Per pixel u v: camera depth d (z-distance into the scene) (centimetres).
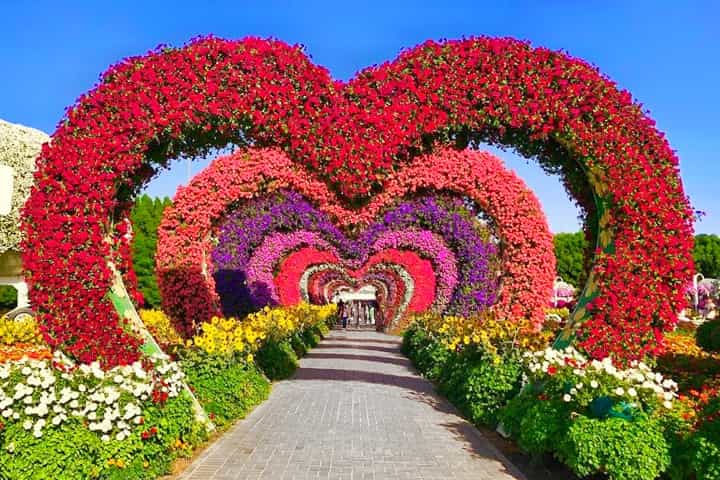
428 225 1362
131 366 577
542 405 589
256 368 1078
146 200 2755
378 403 970
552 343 766
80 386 501
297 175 742
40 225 595
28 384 477
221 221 1006
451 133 675
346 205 693
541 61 660
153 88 636
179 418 585
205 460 612
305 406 931
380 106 655
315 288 3859
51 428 470
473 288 1303
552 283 902
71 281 594
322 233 1562
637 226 628
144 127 627
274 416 847
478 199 903
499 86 651
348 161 650
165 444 555
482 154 909
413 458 635
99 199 610
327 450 662
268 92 646
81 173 601
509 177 909
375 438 724
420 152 684
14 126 1759
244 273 1415
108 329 607
